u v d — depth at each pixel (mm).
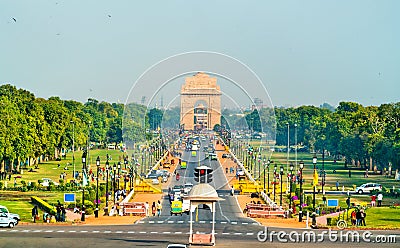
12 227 104000
